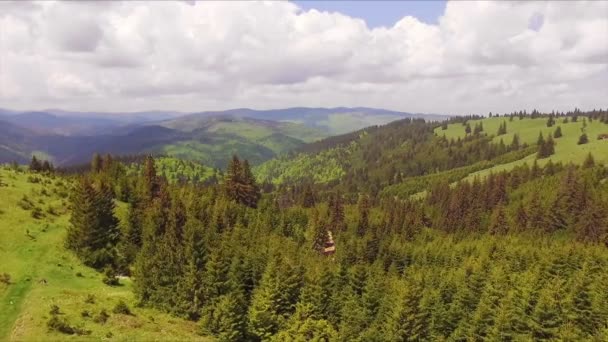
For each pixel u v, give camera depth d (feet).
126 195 385.50
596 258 331.16
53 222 297.33
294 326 230.68
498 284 271.49
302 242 444.14
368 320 260.83
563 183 584.40
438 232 556.10
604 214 479.00
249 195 477.36
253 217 422.82
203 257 264.11
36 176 370.32
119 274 274.77
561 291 258.57
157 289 242.37
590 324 242.17
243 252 285.23
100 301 210.59
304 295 260.21
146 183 390.83
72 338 159.33
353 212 614.75
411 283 285.23
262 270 280.92
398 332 236.84
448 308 273.95
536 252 351.25
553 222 527.81
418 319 242.17
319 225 460.96
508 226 537.65
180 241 282.77
